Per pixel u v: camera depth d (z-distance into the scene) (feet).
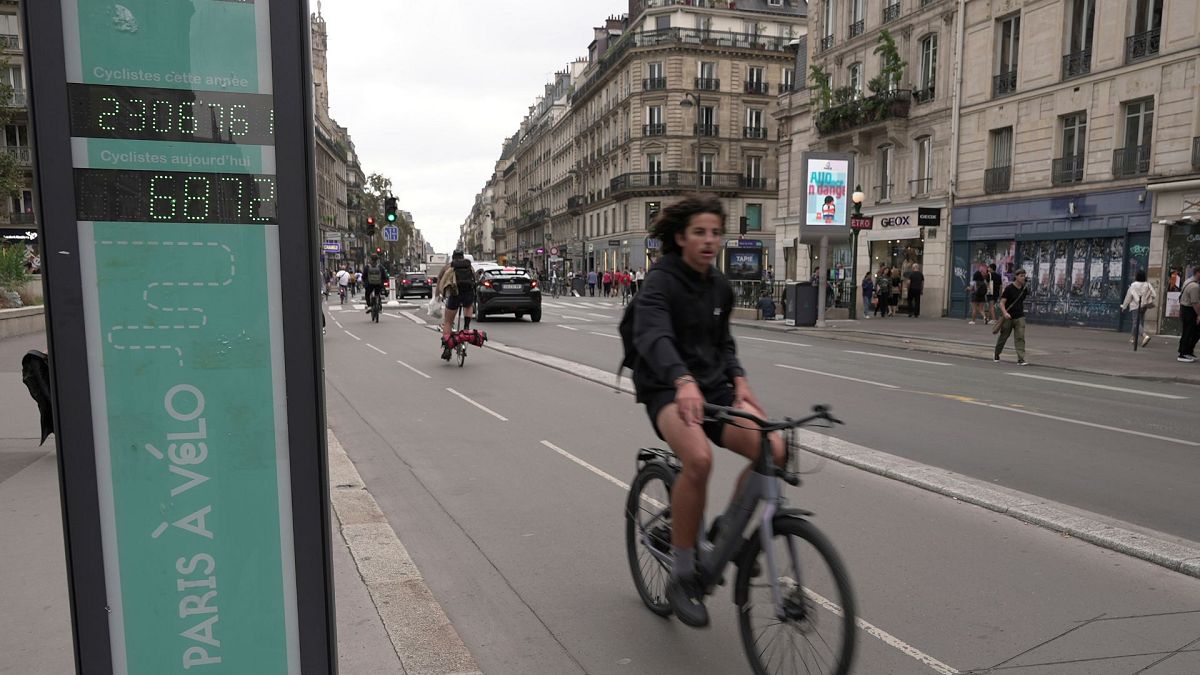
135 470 6.10
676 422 9.78
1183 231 62.59
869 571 13.38
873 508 16.79
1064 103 73.87
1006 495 17.25
